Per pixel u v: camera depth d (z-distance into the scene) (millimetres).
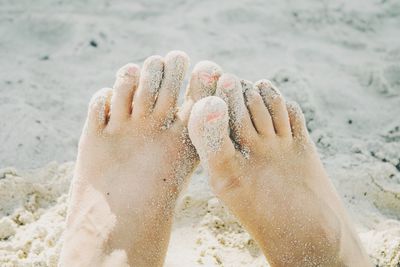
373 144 508
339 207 410
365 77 583
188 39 621
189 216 442
